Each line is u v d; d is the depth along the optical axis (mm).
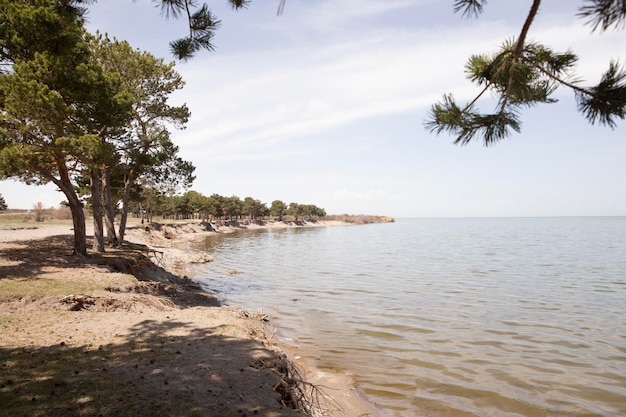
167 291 15680
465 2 2684
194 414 4703
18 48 13023
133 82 22734
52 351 6770
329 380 8680
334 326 13445
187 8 4289
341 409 7207
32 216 50375
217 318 10641
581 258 36938
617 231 104312
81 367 6070
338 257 41375
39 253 16797
